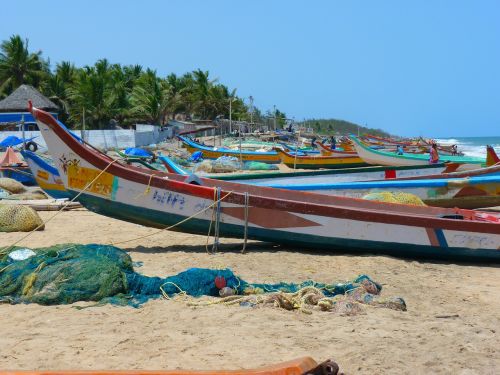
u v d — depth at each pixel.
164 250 10.95
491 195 15.24
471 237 10.43
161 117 68.75
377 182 14.94
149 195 10.64
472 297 8.09
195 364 5.32
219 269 8.54
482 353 5.71
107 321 6.60
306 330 6.35
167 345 5.82
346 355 5.58
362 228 10.45
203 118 80.75
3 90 57.88
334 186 14.73
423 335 6.24
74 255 7.90
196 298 7.54
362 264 9.85
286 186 14.49
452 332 6.39
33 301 7.29
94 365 5.29
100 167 10.61
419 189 15.06
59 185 16.92
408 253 10.59
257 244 11.59
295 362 3.65
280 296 7.18
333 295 7.78
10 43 58.47
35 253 8.34
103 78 60.09
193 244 11.57
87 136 49.84
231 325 6.49
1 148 40.06
